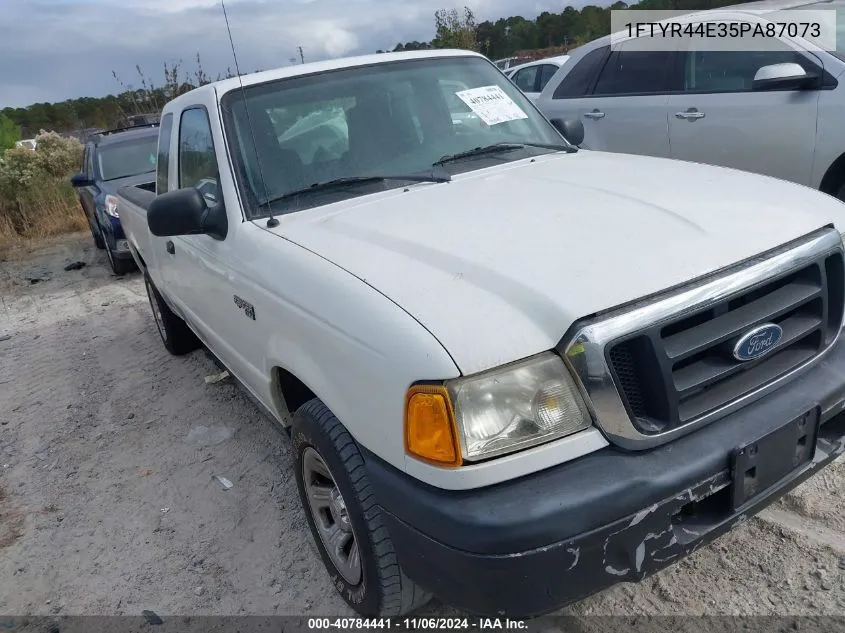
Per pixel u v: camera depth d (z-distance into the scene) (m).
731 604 2.46
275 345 2.64
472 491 1.85
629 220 2.34
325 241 2.53
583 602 2.57
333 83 3.33
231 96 3.19
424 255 2.25
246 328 2.96
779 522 2.79
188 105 3.59
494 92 3.68
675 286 2.01
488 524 1.78
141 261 5.55
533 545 1.78
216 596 2.91
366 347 2.04
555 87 6.68
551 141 3.67
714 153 5.42
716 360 2.08
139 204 4.91
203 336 4.05
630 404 1.94
